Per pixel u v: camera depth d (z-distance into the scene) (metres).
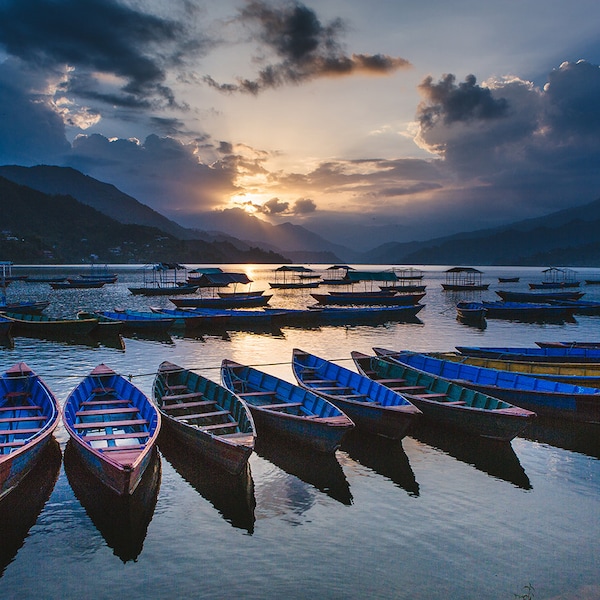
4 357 30.03
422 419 17.95
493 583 9.68
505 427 15.57
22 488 13.05
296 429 15.10
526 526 11.59
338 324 46.44
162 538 11.02
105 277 107.19
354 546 10.77
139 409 16.36
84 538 11.00
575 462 15.12
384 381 20.38
